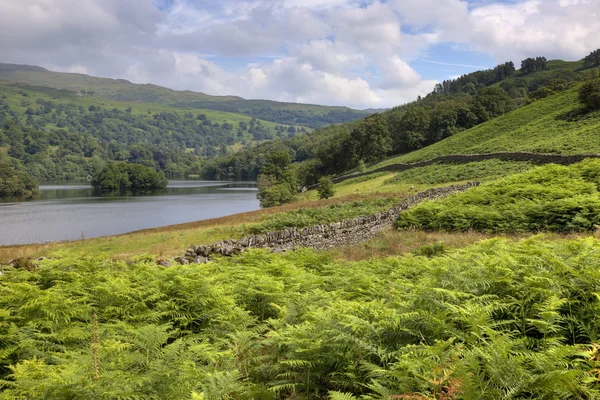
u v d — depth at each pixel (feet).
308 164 444.14
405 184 186.50
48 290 23.85
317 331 18.35
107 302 24.53
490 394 12.26
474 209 68.85
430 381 12.41
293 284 28.91
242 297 26.99
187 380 14.23
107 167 442.91
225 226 98.27
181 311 22.98
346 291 29.53
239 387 14.79
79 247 80.43
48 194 386.32
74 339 19.75
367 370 15.93
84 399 12.44
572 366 14.48
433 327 17.13
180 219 211.20
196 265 34.09
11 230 175.94
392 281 29.30
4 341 18.22
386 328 17.51
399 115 559.79
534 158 156.25
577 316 18.33
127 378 13.74
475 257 31.55
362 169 339.16
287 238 58.13
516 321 18.49
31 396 13.09
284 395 16.74
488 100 418.72
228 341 19.39
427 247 49.55
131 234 102.12
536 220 58.65
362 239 71.00
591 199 56.49
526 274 22.59
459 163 199.52
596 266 22.35
